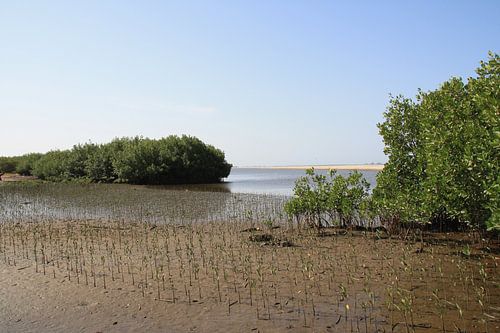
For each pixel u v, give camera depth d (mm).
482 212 10305
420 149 12797
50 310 7520
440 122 11320
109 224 17109
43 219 19141
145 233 14688
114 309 7496
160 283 8867
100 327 6754
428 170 11016
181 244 12727
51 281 9141
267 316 6980
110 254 11430
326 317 6852
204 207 22062
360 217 14352
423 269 9117
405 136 13484
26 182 45719
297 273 9305
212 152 50438
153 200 25766
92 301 7906
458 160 10180
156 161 44938
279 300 7691
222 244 12555
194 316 7090
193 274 9445
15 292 8492
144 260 10586
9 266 10438
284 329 6453
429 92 12992
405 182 13195
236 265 10133
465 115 10586
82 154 49656
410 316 6750
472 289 7902
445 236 12727
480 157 9180
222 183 48938
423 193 11164
